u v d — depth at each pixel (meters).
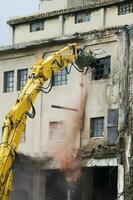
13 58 42.72
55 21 43.78
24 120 25.33
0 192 23.59
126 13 40.16
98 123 37.75
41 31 44.53
